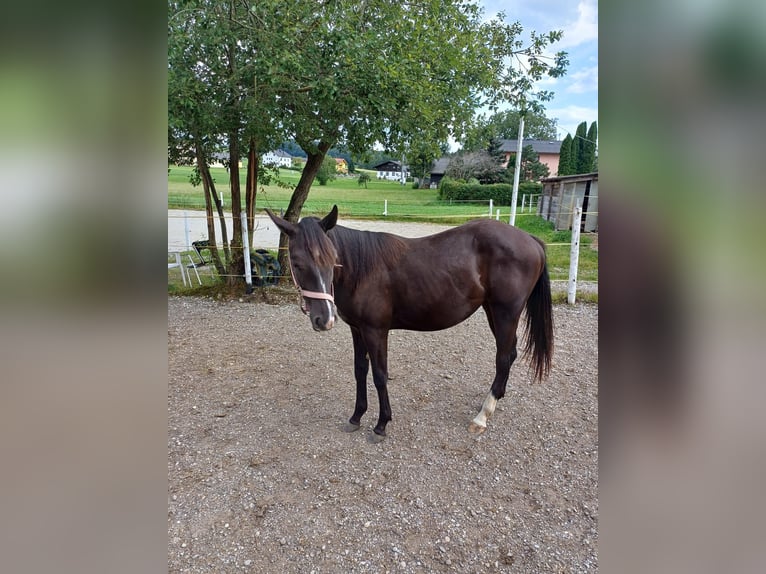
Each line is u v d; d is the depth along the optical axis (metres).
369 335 2.49
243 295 5.97
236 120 4.59
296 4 3.78
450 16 5.48
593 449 2.52
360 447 2.55
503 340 2.63
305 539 1.86
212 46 3.81
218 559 1.76
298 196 6.28
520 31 5.95
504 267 2.52
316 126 4.66
